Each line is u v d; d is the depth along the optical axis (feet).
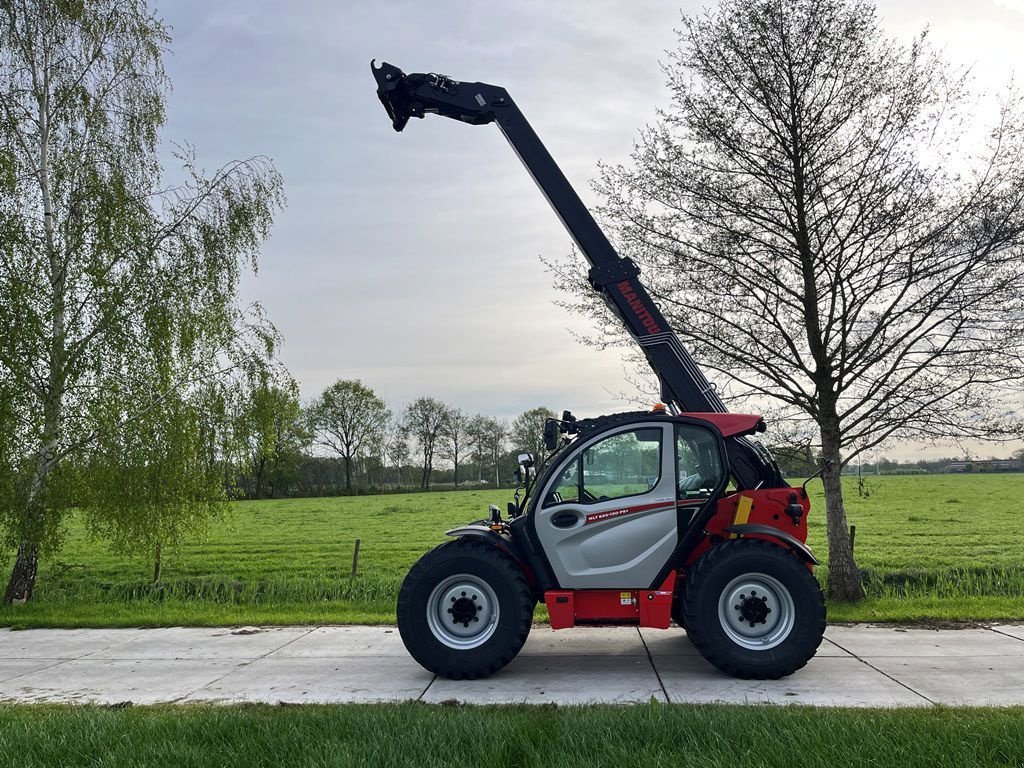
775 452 33.96
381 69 27.50
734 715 15.92
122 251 41.37
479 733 15.03
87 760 14.67
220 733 15.74
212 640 29.50
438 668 22.15
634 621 22.62
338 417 251.19
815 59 31.81
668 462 22.95
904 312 31.76
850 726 15.08
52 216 41.68
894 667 22.77
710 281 33.37
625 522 22.66
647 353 25.86
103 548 85.35
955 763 13.25
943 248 30.99
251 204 45.37
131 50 44.96
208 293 44.11
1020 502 127.24
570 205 26.61
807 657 21.45
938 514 106.42
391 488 241.76
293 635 30.07
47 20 42.57
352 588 43.78
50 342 39.34
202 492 43.16
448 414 260.83
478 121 27.99
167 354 41.68
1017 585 39.70
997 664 23.00
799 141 32.30
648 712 16.12
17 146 40.83
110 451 39.96
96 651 27.96
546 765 13.75
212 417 43.39
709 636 21.75
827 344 32.83
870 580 40.16
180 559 74.08
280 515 139.85
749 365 33.32
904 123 31.30
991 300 30.83
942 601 33.47
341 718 16.38
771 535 22.89
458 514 135.13
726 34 32.71
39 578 54.65
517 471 25.68
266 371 45.37
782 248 32.91
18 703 20.71
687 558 23.45
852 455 33.42
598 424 24.30
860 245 31.73
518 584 22.35
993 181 30.96
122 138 44.21
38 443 39.17
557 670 23.20
